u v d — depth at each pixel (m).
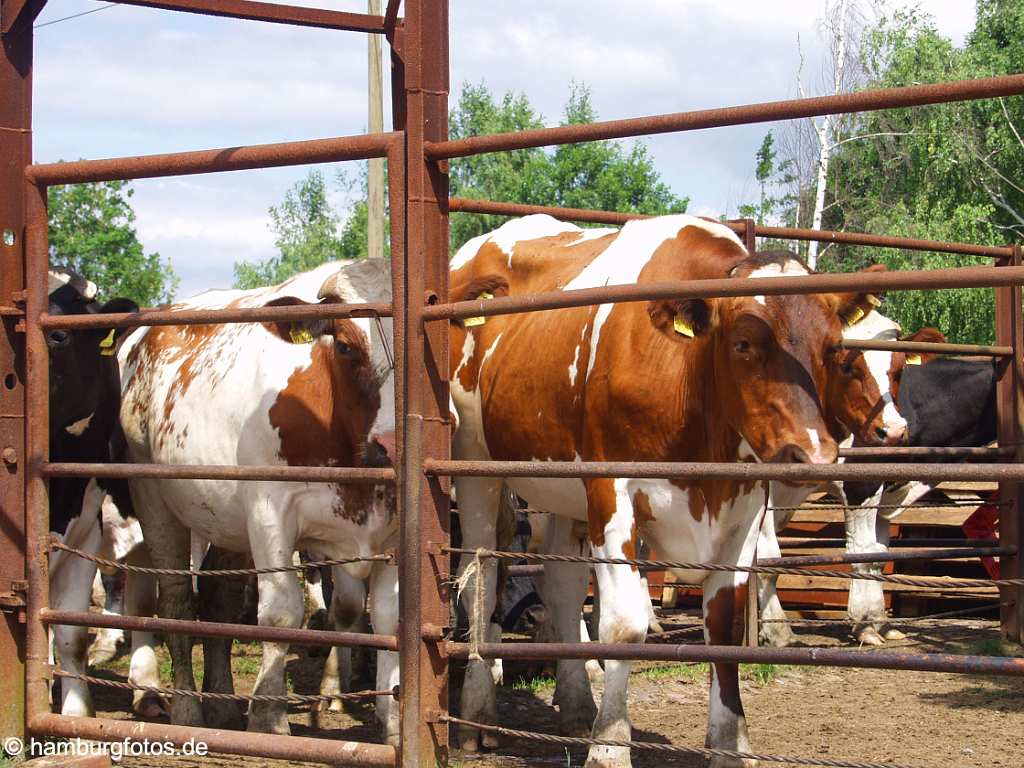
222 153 4.02
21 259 4.43
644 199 46.56
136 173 4.19
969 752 5.29
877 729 5.79
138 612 6.44
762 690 6.88
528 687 7.03
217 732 3.96
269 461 5.50
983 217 23.62
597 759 4.50
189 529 6.43
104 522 7.41
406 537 3.73
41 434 4.36
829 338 4.18
